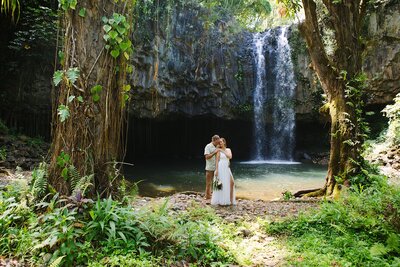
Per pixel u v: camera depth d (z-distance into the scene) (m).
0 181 7.15
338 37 7.84
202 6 17.58
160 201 6.12
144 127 19.95
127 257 3.23
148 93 16.50
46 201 3.77
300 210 5.94
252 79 18.98
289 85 18.56
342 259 3.66
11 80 14.02
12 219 3.63
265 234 4.63
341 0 7.64
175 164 17.08
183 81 17.44
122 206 3.95
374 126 16.41
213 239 3.91
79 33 3.80
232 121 20.75
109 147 3.94
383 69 15.06
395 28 14.67
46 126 15.04
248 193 10.09
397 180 8.38
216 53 18.00
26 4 13.12
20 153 10.93
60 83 3.88
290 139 19.22
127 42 3.92
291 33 18.30
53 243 3.07
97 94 3.81
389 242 3.86
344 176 7.47
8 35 13.69
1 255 3.28
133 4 4.07
